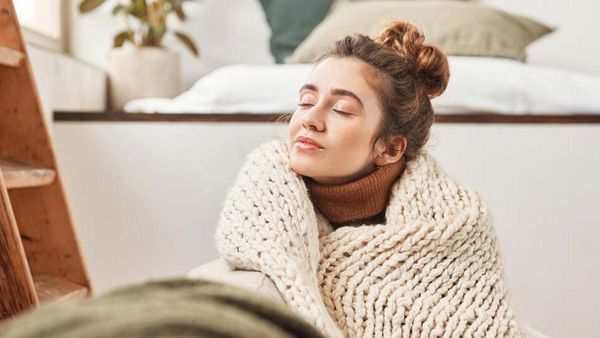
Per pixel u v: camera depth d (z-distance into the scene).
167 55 2.88
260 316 0.52
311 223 1.14
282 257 1.00
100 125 2.19
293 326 0.54
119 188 2.20
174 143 2.18
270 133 2.14
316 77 1.23
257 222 1.08
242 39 3.17
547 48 3.12
